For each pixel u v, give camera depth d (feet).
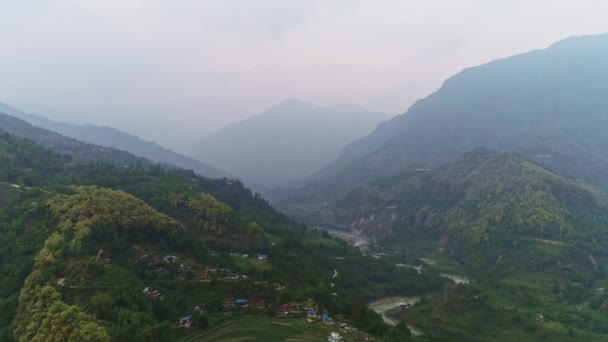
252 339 437.99
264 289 554.46
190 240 629.10
